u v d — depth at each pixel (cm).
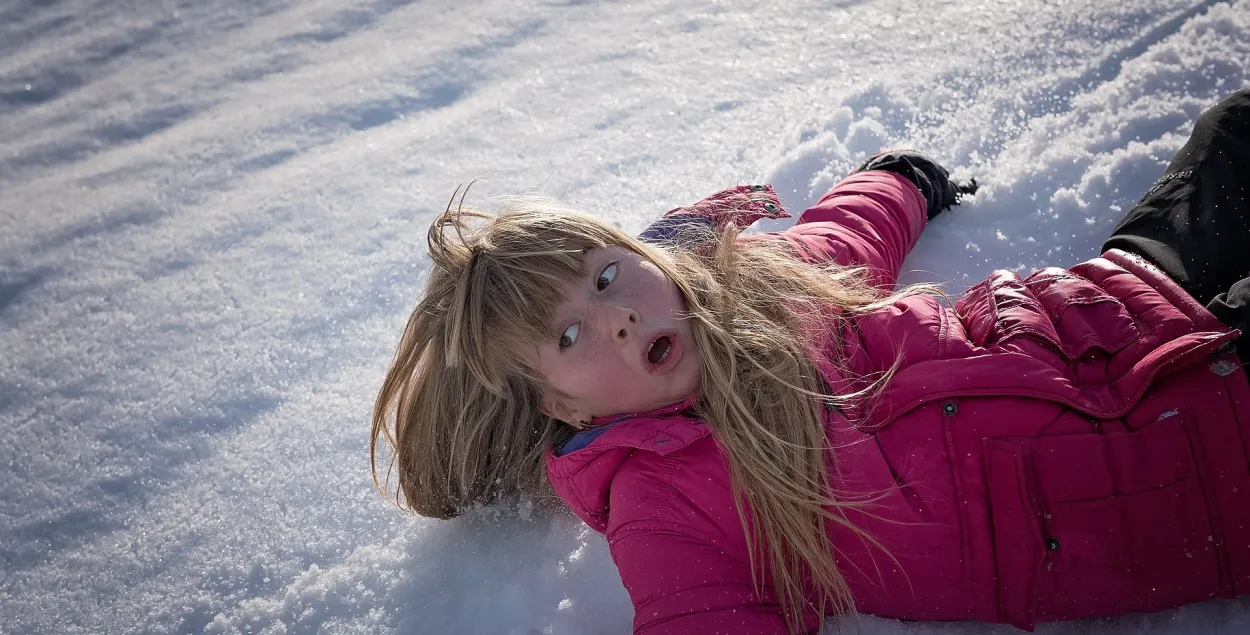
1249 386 126
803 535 131
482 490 160
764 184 208
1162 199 160
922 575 130
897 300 154
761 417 138
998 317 144
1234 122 164
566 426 161
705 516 133
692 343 139
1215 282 151
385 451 175
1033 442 128
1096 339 137
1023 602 126
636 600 130
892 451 134
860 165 205
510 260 136
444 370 152
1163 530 124
